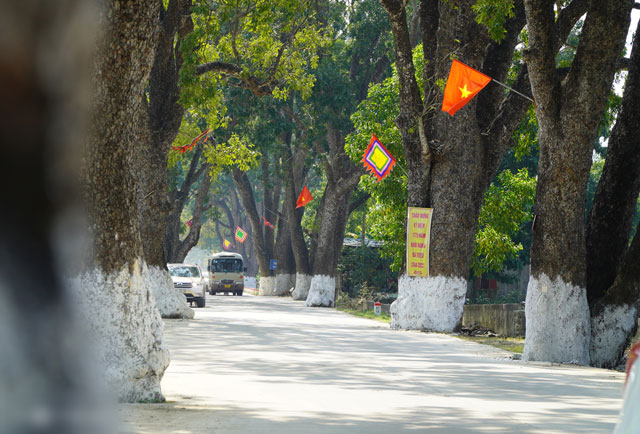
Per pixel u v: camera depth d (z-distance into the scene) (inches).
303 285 2950.3
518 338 1317.7
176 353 914.1
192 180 2568.9
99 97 503.5
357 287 2876.5
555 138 1005.8
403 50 1493.6
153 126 1496.1
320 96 2413.9
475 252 1795.0
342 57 2650.1
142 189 1491.1
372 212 1797.5
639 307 1040.2
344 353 975.6
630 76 1091.9
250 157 1994.3
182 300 1546.5
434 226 1460.4
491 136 1487.5
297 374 743.7
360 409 534.0
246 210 3412.9
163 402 540.1
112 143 514.0
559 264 999.6
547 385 717.9
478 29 1454.2
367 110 1745.8
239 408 521.3
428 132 1497.3
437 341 1225.4
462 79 1146.7
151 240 1512.1
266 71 1723.7
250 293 3924.7
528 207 2027.6
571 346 990.4
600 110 998.4
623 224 1082.1
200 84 1451.8
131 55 507.8
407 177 1660.9
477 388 681.0
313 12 1937.7
